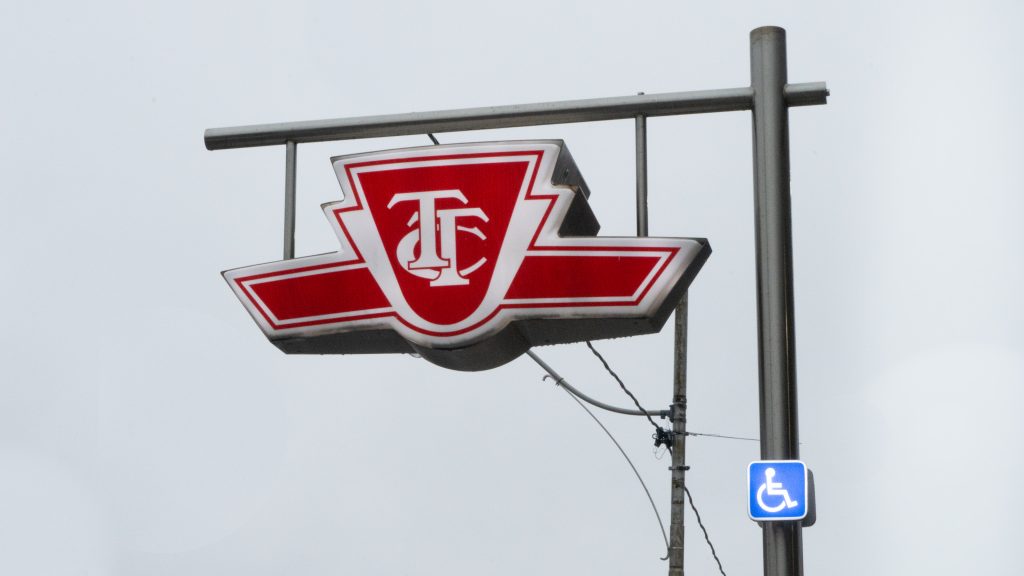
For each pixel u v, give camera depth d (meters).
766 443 7.60
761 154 7.91
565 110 8.24
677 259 8.09
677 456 18.19
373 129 8.53
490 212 8.34
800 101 7.96
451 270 8.34
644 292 8.09
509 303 8.23
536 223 8.28
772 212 7.82
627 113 8.19
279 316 8.66
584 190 9.19
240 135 8.73
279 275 8.68
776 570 7.43
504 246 8.29
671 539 18.12
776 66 7.98
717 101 8.02
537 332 8.44
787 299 7.75
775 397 7.62
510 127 8.43
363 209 8.54
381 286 8.45
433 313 8.32
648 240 8.13
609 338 8.52
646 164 8.16
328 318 8.55
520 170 8.35
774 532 7.48
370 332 8.50
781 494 7.43
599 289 8.15
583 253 8.20
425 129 8.49
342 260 8.55
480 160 8.40
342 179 8.61
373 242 8.50
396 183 8.50
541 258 8.23
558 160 8.39
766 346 7.69
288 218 8.72
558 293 8.19
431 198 8.42
